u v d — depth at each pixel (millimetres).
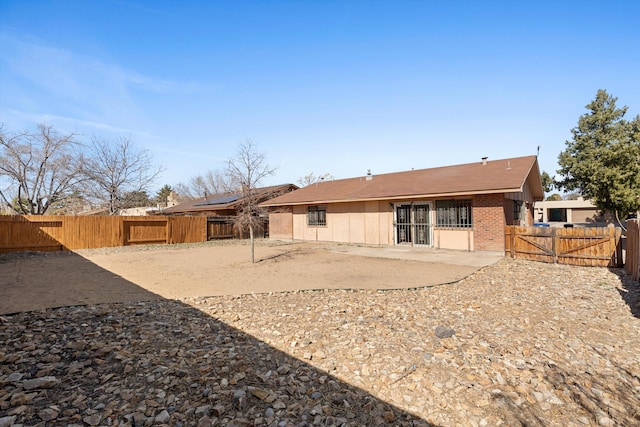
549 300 6477
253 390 3180
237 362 3748
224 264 11688
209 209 25609
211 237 22031
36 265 11531
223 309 5832
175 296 6863
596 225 32312
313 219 19984
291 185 26594
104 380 3316
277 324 5027
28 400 2934
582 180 30891
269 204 21688
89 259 13227
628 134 29281
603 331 4824
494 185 12609
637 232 8156
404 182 17250
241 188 13086
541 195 20406
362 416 2906
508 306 6059
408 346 4258
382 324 5027
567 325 5070
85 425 2650
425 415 2941
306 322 5129
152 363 3672
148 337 4410
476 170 15922
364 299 6492
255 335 4590
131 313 5473
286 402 3062
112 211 24266
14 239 14938
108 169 23984
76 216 16672
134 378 3363
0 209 24344
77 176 22094
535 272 9492
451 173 16656
